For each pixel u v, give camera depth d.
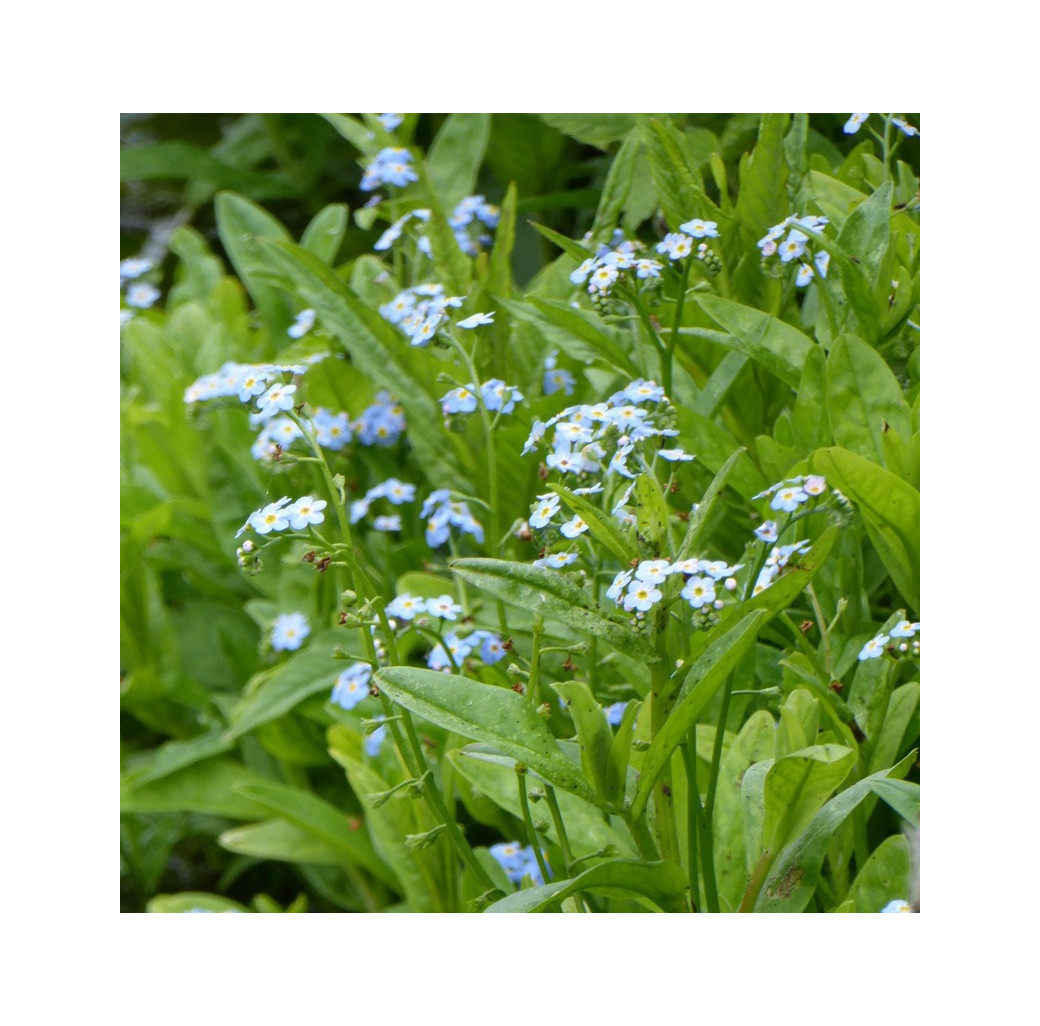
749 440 0.91
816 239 0.84
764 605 0.76
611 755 0.76
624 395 0.83
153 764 0.98
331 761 0.97
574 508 0.77
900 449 0.82
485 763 0.84
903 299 0.85
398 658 0.80
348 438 0.97
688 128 0.97
